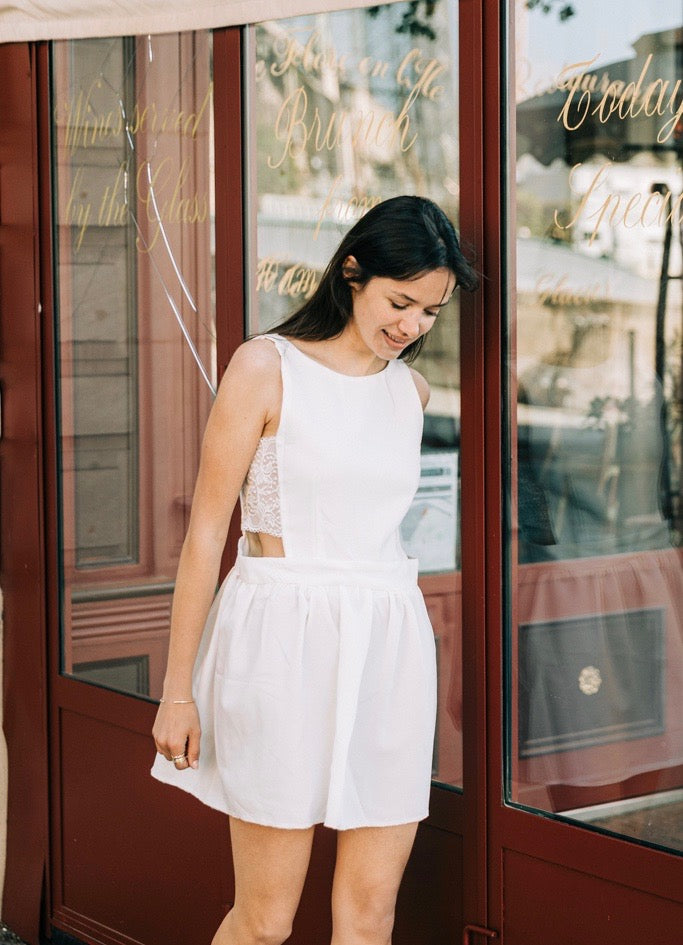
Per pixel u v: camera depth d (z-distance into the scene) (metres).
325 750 2.08
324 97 2.61
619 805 2.26
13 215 3.24
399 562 2.15
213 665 2.20
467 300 2.37
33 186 3.19
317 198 2.65
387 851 2.15
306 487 2.09
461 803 2.46
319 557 2.10
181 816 2.94
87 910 3.22
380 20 2.49
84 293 3.13
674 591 2.18
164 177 2.93
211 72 2.80
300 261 2.69
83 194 3.10
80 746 3.20
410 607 2.14
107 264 3.07
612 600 2.26
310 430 2.08
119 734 3.09
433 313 2.09
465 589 2.42
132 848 3.09
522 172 2.29
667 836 2.20
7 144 3.23
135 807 3.07
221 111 2.79
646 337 2.16
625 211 2.16
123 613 3.12
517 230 2.31
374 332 2.08
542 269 2.28
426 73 2.43
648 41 2.10
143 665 3.08
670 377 2.14
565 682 2.33
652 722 2.22
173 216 2.92
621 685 2.26
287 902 2.17
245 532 2.21
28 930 3.29
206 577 2.13
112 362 3.09
